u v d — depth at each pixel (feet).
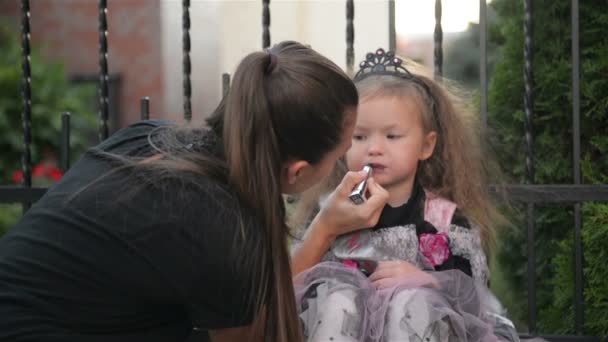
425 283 7.57
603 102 10.16
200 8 22.54
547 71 10.58
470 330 7.57
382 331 7.33
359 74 8.80
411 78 8.61
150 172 6.35
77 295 6.25
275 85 6.40
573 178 9.53
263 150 6.34
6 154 19.49
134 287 6.26
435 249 8.09
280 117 6.37
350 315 7.36
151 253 6.19
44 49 23.02
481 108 9.29
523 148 10.90
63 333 6.22
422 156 8.59
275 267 6.44
